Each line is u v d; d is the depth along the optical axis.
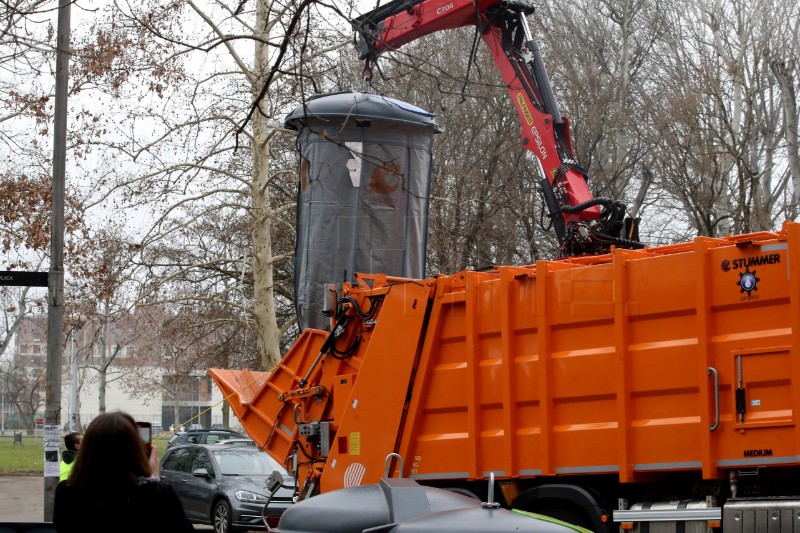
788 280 9.03
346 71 25.30
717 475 9.27
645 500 10.01
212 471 20.00
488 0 14.45
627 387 9.86
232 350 32.38
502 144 32.12
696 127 27.17
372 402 12.09
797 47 31.55
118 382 109.06
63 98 16.98
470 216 30.41
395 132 15.78
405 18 15.50
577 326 10.36
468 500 5.84
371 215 15.77
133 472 5.01
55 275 16.78
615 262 10.12
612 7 35.38
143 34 21.12
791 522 8.58
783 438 8.91
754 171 29.72
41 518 21.77
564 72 33.91
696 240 9.59
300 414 13.52
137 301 24.41
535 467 10.46
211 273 28.36
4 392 125.12
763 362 9.09
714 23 33.12
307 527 5.72
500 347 10.95
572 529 4.91
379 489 5.86
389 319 12.12
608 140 34.28
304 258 15.98
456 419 11.35
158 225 24.14
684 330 9.62
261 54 23.77
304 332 13.80
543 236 32.72
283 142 27.42
